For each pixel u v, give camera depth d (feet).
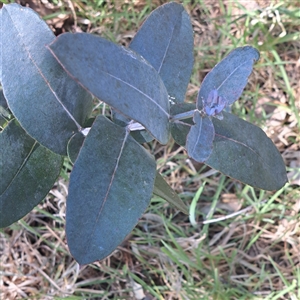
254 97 2.17
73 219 1.06
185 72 1.34
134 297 1.95
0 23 1.14
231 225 2.06
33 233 2.02
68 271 1.95
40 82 1.19
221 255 2.03
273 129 2.18
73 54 0.96
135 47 1.30
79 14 2.16
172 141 2.06
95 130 1.13
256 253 2.07
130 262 2.01
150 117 1.08
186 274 1.91
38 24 1.16
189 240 1.99
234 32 2.29
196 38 2.27
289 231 2.04
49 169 1.27
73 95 1.22
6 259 1.99
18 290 1.95
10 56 1.16
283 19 2.25
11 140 1.25
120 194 1.10
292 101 2.12
